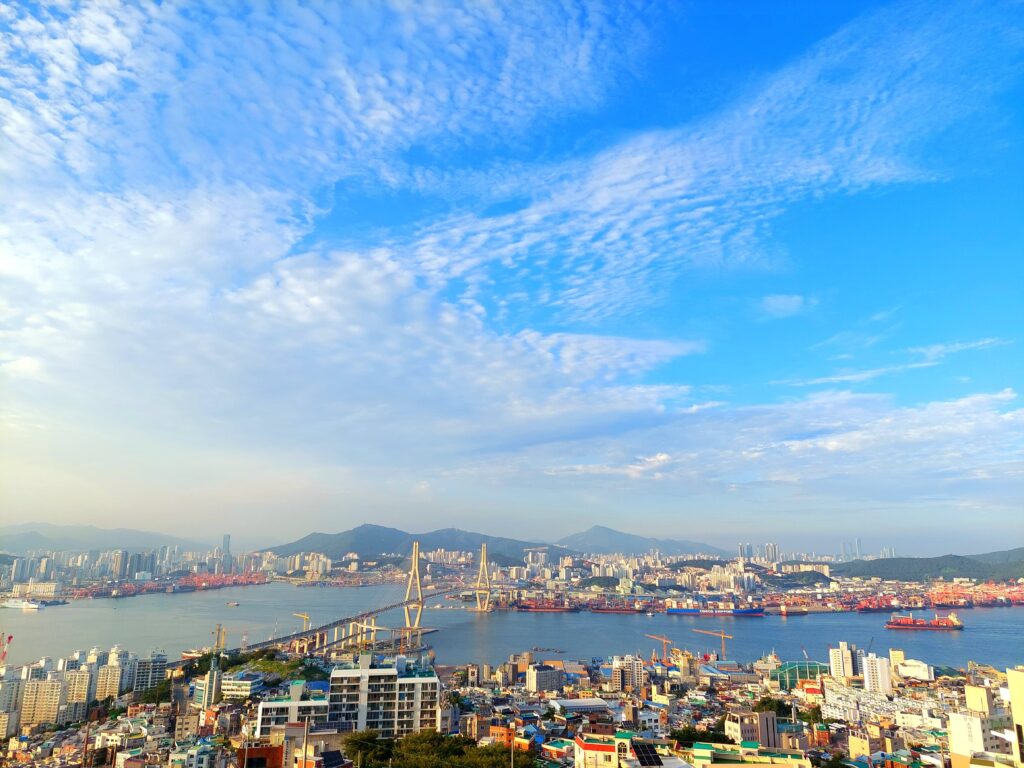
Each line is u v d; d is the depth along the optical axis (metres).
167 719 184.88
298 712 145.50
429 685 152.88
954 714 151.25
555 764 126.75
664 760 100.62
